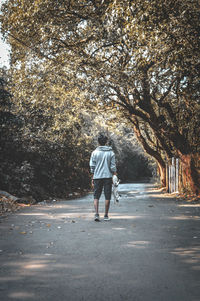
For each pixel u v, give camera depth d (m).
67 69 17.14
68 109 21.30
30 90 18.25
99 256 4.76
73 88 18.66
